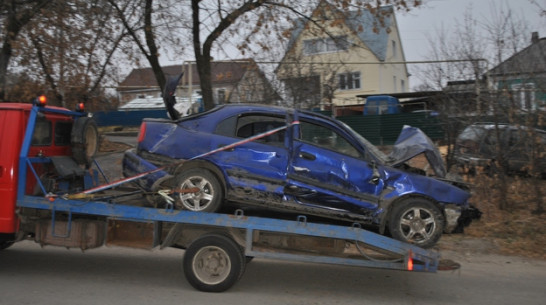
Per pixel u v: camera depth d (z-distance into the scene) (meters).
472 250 7.40
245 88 13.41
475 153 8.99
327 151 5.52
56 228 5.42
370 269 6.55
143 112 26.48
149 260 6.75
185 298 5.00
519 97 8.40
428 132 13.86
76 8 10.55
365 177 5.43
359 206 5.40
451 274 6.29
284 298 5.14
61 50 10.50
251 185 5.41
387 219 5.47
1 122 5.33
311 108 14.09
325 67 15.03
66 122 6.32
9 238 5.51
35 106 5.45
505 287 5.73
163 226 5.59
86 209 5.29
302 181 5.39
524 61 8.48
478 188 8.84
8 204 5.26
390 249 5.07
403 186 5.42
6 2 9.72
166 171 5.50
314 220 5.65
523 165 8.60
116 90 14.66
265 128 5.68
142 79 13.05
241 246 5.22
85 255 6.92
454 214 5.45
